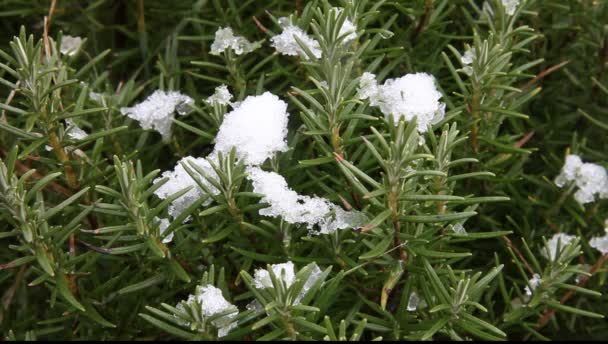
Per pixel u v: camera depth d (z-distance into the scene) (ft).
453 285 2.17
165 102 2.41
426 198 2.11
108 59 2.72
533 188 2.58
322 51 2.19
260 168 2.26
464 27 2.63
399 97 2.24
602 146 2.62
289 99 2.50
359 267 2.19
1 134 2.39
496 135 2.49
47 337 2.46
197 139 2.45
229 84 2.44
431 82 2.29
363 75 2.28
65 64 2.36
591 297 2.47
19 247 2.14
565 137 2.62
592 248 2.48
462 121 2.35
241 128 2.23
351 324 2.28
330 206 2.23
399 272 2.19
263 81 2.41
